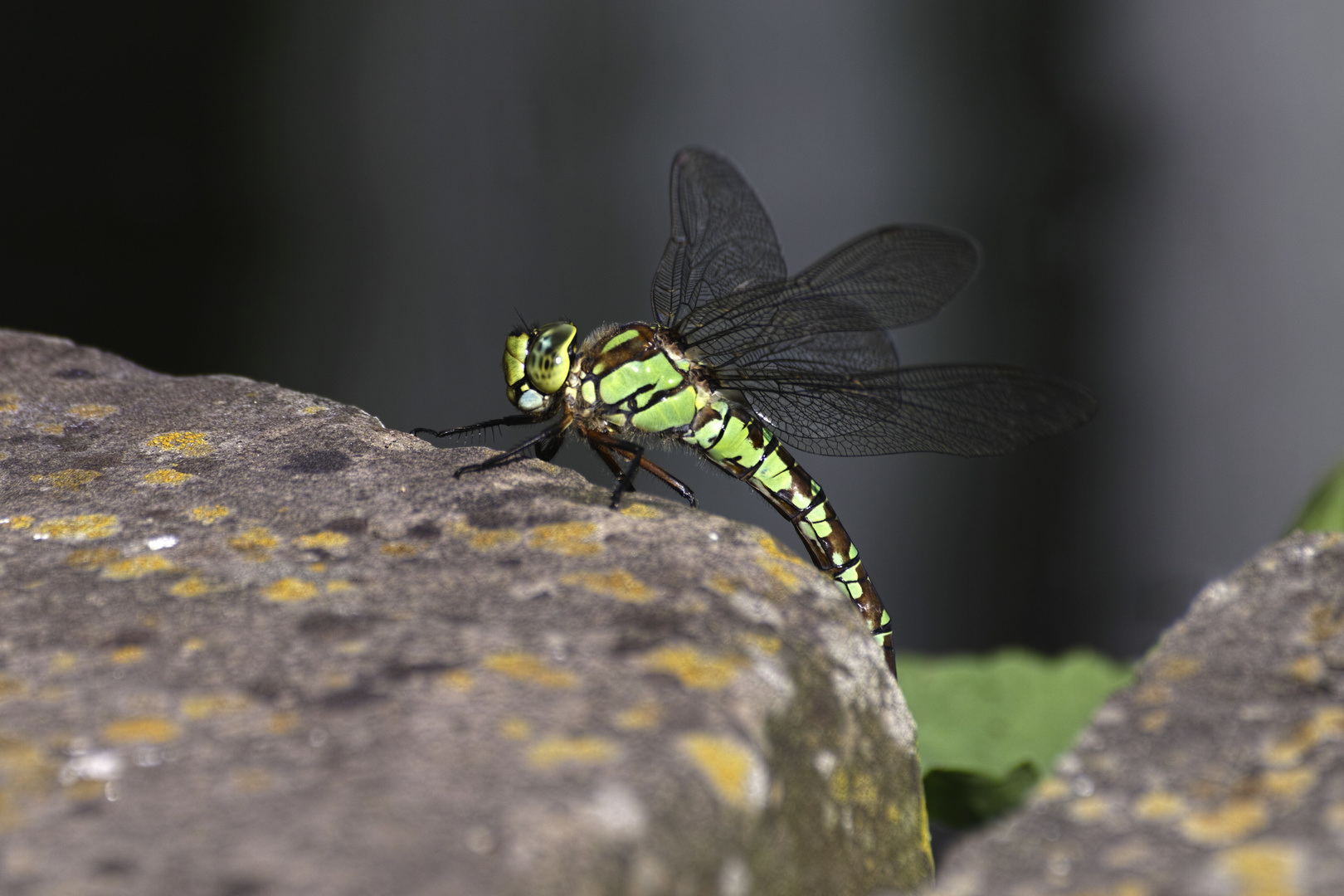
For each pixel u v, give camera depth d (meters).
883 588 2.06
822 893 1.06
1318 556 1.16
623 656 1.09
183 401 1.20
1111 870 0.94
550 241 2.36
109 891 0.79
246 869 0.81
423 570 1.16
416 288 2.36
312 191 2.38
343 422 1.19
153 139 2.28
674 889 0.87
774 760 1.03
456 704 1.00
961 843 1.00
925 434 1.23
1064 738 1.22
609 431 1.23
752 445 1.23
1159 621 1.97
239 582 1.16
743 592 1.16
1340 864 0.89
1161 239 2.17
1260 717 1.09
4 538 1.17
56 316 2.13
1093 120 2.20
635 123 2.35
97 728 0.97
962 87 2.25
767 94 2.31
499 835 0.84
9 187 2.15
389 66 2.39
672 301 1.24
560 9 2.35
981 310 2.17
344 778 0.90
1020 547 2.07
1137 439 2.13
